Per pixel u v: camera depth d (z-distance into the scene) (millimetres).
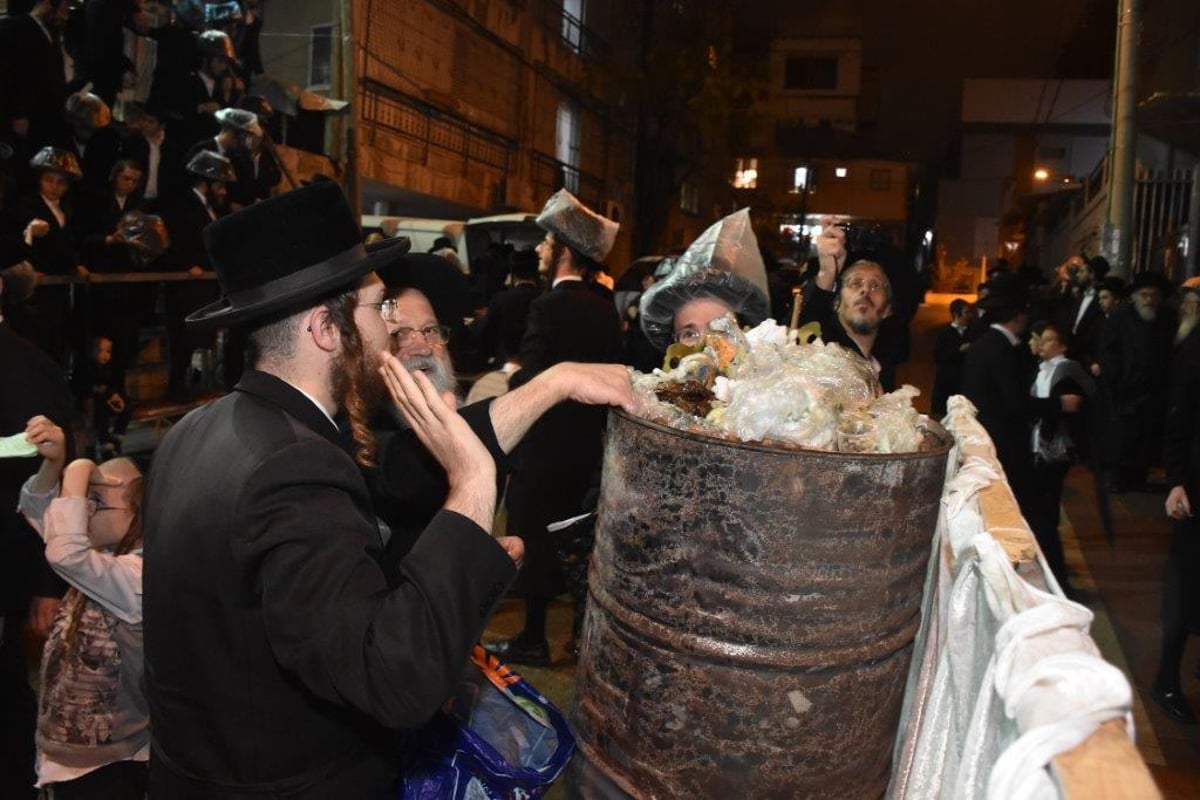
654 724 1658
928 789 1812
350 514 1430
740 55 46250
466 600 1379
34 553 2922
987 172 46875
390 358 1579
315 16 14164
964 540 1952
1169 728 4125
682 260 2791
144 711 2605
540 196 21953
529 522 4277
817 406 1641
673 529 1610
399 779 1830
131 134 6793
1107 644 5012
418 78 16297
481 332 7344
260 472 1410
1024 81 46031
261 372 1577
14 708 2908
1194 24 18359
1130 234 11805
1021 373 4934
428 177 16562
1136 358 8125
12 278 4523
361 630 1325
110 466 2680
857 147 50094
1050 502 5148
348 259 1569
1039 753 1032
